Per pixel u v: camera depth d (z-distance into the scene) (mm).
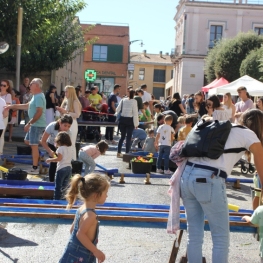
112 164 13016
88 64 54812
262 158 4586
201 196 4500
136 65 90125
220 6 52844
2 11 17125
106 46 54812
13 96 16156
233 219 5504
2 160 12070
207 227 5258
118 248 6238
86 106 19078
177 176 4816
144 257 5941
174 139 13016
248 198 9609
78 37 29188
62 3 20109
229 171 4641
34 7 17781
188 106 21797
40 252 5898
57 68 28547
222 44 45188
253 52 38906
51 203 6254
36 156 10758
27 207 5617
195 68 53656
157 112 16125
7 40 17609
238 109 12930
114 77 55250
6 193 8117
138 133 15758
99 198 4117
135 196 9125
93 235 4059
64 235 6676
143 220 5199
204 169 4547
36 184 8711
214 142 4488
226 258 4535
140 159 11367
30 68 27844
